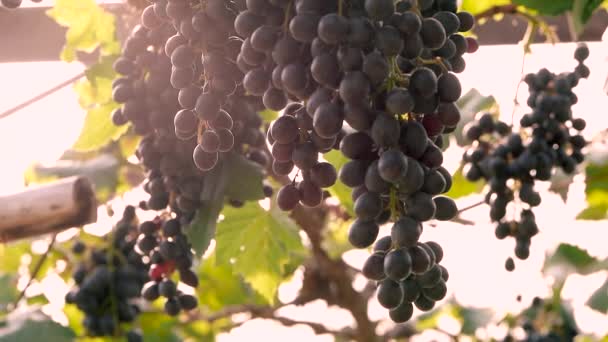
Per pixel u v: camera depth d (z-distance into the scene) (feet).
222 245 5.32
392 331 8.71
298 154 3.56
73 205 4.04
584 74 4.96
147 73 4.25
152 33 4.04
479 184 5.73
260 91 3.58
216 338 8.33
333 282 7.53
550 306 6.56
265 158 4.44
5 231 4.04
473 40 4.61
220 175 4.30
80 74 5.08
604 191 6.05
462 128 5.47
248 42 3.54
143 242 4.58
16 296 6.08
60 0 4.91
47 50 5.18
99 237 5.85
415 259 3.34
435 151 3.43
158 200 4.37
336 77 3.38
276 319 7.59
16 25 5.16
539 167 4.89
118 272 5.38
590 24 5.19
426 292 3.41
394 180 3.31
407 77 3.44
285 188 3.62
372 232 3.41
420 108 3.42
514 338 6.66
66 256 6.61
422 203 3.36
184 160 4.25
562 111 4.95
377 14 3.35
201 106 3.65
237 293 7.97
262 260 5.41
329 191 5.10
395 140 3.34
